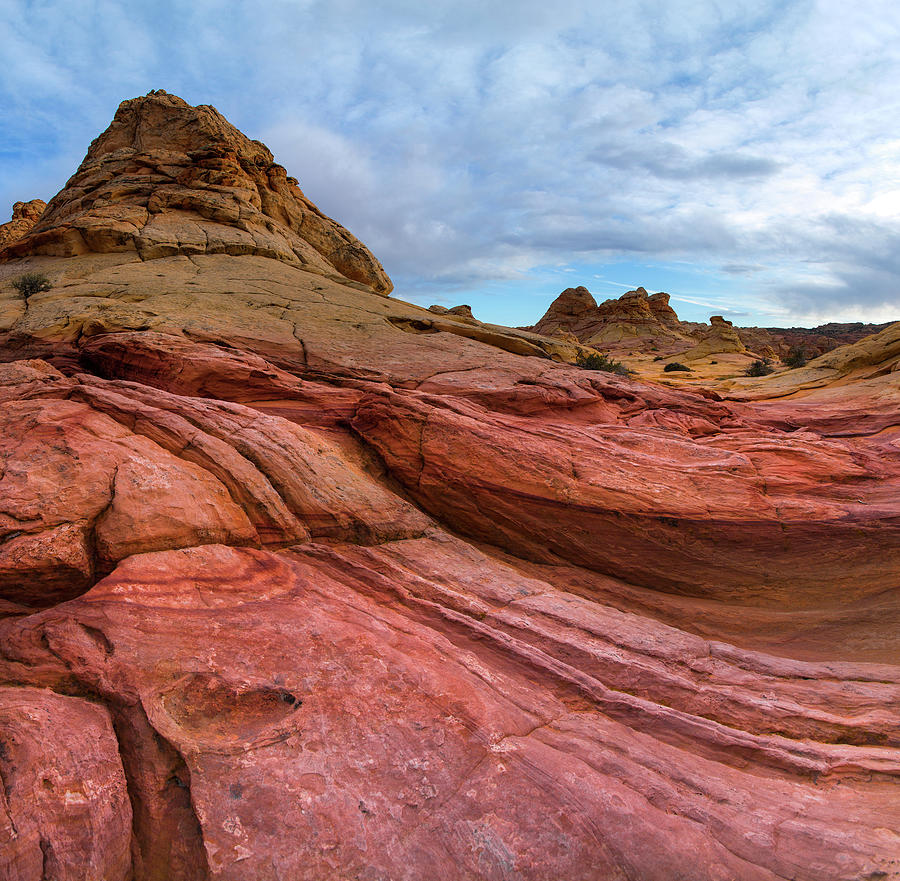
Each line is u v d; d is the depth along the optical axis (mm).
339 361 17672
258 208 33344
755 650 10289
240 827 4965
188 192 30469
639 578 11664
